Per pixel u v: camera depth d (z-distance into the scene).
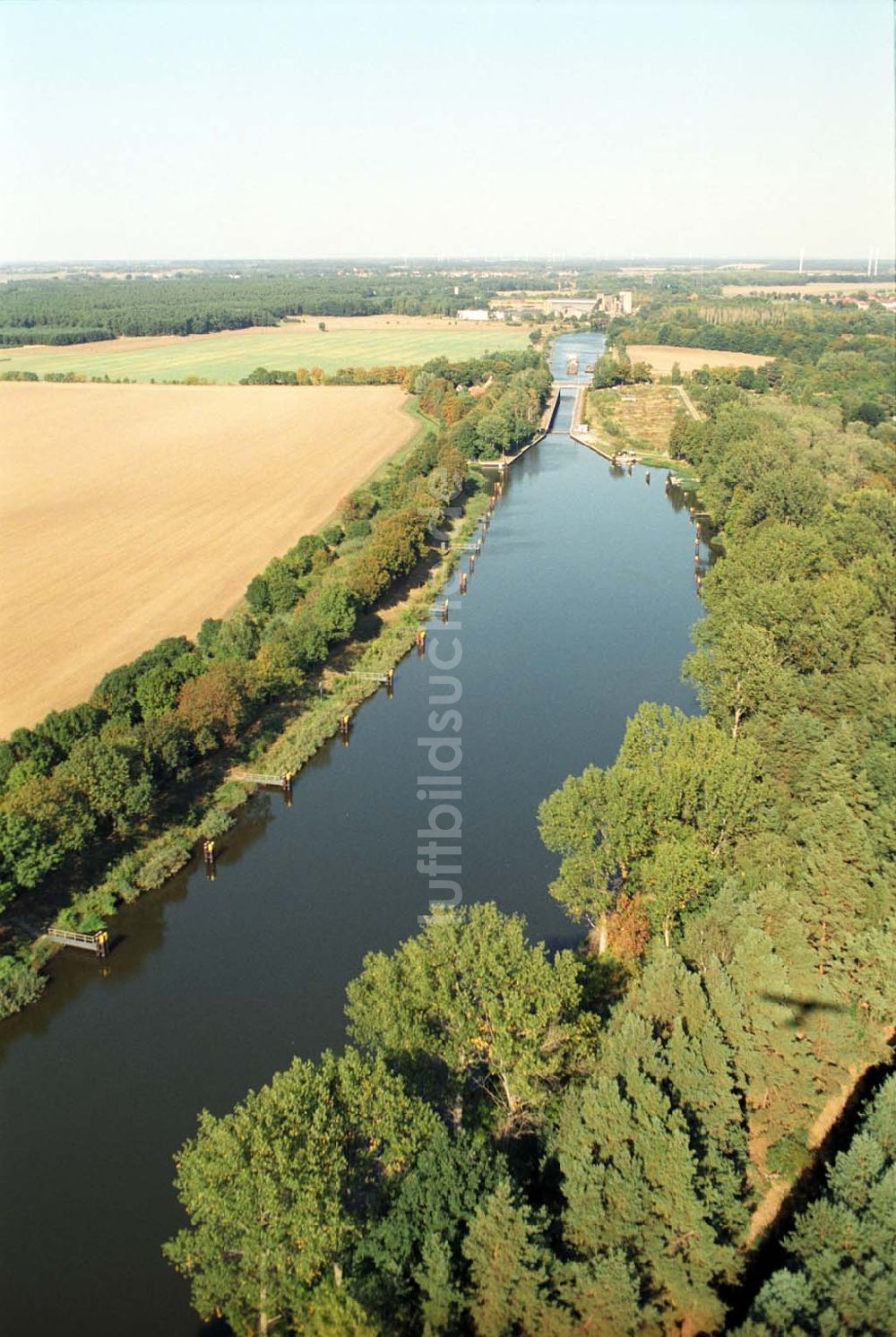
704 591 131.50
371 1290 41.75
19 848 76.19
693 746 80.12
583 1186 44.91
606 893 72.62
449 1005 55.59
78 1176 59.69
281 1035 70.12
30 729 100.81
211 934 80.50
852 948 58.22
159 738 93.38
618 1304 41.16
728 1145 49.97
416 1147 47.28
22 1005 72.88
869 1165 46.25
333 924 81.50
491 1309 41.19
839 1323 40.16
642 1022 51.22
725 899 61.94
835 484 181.50
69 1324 51.59
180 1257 46.72
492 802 99.12
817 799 76.00
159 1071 67.19
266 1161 43.50
